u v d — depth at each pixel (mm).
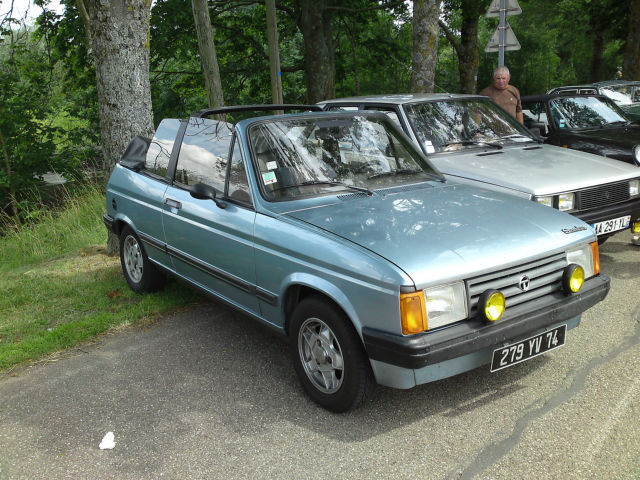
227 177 4109
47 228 9461
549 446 3016
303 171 3939
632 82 12781
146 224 5160
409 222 3416
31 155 13172
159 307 5285
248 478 2891
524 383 3680
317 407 3535
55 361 4387
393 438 3166
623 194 5527
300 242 3416
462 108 6508
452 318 3025
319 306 3326
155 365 4215
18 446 3270
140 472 2979
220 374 4027
